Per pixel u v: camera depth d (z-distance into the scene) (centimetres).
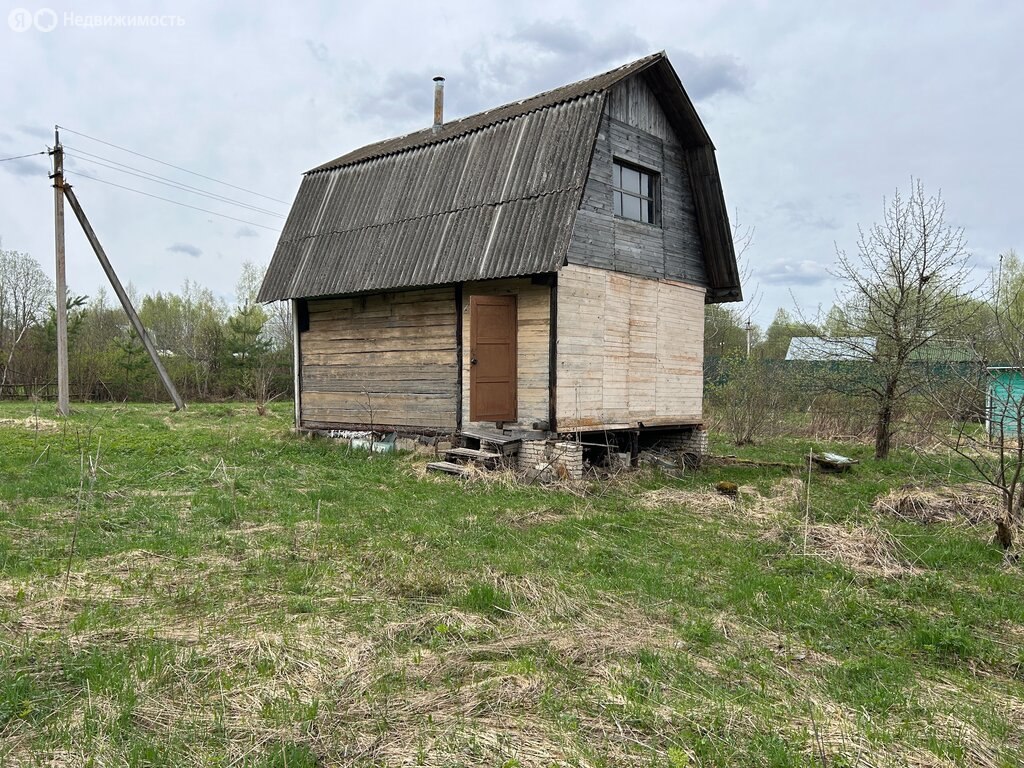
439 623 492
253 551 673
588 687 403
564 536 789
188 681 392
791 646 489
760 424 1928
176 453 1311
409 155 1458
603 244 1248
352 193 1521
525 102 1448
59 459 1170
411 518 831
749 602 576
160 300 5441
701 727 359
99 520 777
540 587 573
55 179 2212
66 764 311
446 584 585
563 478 1120
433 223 1301
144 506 858
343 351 1523
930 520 893
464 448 1279
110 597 534
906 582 643
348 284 1378
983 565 709
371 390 1467
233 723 350
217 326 3775
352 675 407
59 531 730
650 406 1367
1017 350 824
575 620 517
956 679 446
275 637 453
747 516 925
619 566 673
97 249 2361
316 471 1158
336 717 358
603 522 862
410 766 319
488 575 604
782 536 795
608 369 1262
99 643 442
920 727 371
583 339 1206
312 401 1595
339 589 570
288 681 397
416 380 1384
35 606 505
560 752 332
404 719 359
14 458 1170
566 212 1112
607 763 326
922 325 1451
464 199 1280
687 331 1473
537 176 1190
